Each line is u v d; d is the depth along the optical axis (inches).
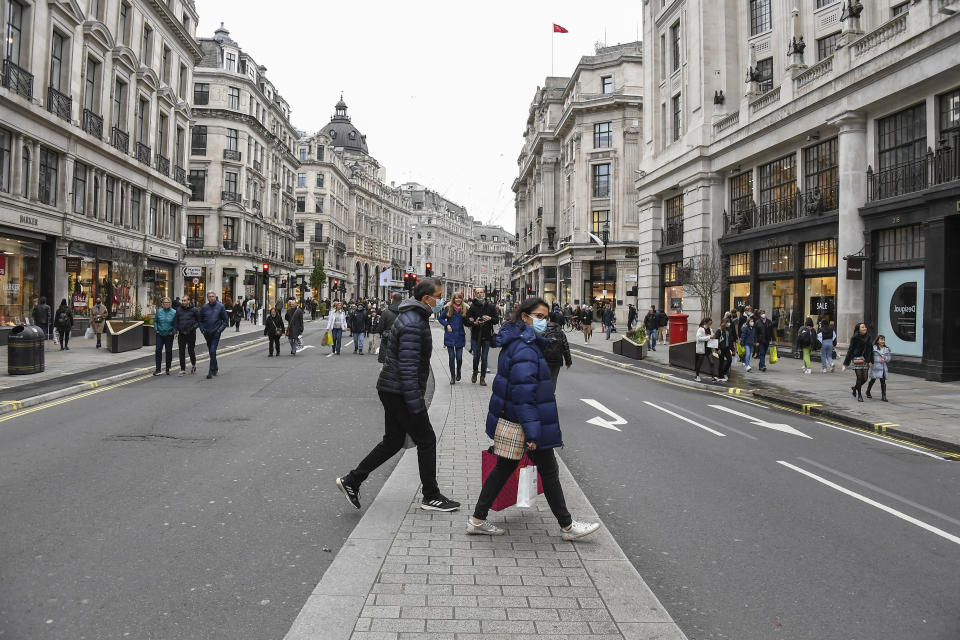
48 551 165.6
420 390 194.5
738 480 253.8
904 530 197.6
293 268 2728.8
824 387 551.8
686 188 1061.8
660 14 1208.2
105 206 1081.4
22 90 826.8
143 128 1246.9
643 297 1264.8
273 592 144.9
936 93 594.9
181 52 1411.2
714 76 1011.3
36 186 869.8
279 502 211.0
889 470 280.4
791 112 777.6
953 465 295.7
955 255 571.8
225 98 2068.2
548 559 159.9
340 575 146.9
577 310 1652.3
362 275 3986.2
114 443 292.4
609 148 1935.3
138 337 809.5
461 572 150.6
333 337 832.3
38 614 132.2
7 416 359.3
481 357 503.8
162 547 170.2
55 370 555.5
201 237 2026.3
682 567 165.6
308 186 3176.7
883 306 663.8
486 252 6899.6
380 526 182.4
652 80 1245.7
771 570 164.2
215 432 319.9
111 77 1082.7
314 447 290.8
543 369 171.6
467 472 243.8
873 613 140.7
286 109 2667.3
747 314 801.6
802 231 791.1
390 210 4594.0
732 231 964.6
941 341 575.2
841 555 175.5
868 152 686.5
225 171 2062.0
